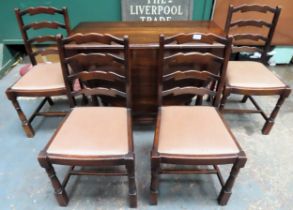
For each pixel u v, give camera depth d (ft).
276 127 6.38
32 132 6.06
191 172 4.34
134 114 6.18
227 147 3.63
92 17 9.16
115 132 3.92
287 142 5.88
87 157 3.53
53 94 5.41
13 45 10.23
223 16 8.63
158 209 4.37
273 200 4.51
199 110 4.44
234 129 6.31
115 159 3.53
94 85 5.53
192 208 4.39
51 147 3.65
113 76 4.25
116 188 4.78
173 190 4.74
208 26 6.19
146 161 5.38
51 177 3.90
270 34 5.92
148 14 8.78
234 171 3.78
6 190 4.75
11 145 5.84
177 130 3.93
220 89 4.42
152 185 4.06
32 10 5.91
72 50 4.64
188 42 4.12
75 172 4.46
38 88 5.31
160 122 4.16
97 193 4.68
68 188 4.78
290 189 4.71
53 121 6.66
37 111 6.40
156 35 5.54
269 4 8.20
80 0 8.76
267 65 9.67
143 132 6.23
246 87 5.34
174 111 4.41
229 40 3.83
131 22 6.59
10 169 5.20
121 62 4.05
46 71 5.88
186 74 4.25
